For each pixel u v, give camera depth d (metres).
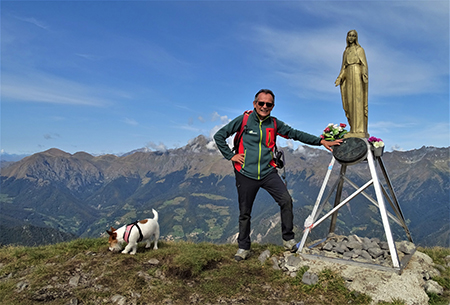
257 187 6.15
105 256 6.32
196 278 5.63
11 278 5.61
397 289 4.80
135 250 6.57
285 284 5.45
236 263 6.21
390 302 4.65
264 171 6.05
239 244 6.42
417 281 5.08
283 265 5.97
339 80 6.43
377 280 5.02
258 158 5.99
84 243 7.01
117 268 5.76
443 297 5.07
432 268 6.04
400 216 6.81
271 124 6.14
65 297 4.88
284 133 6.38
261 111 5.95
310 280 5.33
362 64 6.05
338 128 6.40
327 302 4.87
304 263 5.82
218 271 5.89
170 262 5.99
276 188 6.12
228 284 5.40
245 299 5.00
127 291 5.04
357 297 4.86
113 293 5.03
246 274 5.74
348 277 5.24
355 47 6.14
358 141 6.09
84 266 5.83
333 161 6.64
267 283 5.49
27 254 6.66
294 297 5.06
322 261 5.78
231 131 6.17
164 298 4.95
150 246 7.25
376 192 5.75
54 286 5.15
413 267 5.53
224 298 5.02
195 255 6.10
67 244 7.14
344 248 6.15
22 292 5.00
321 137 6.67
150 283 5.34
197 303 4.88
